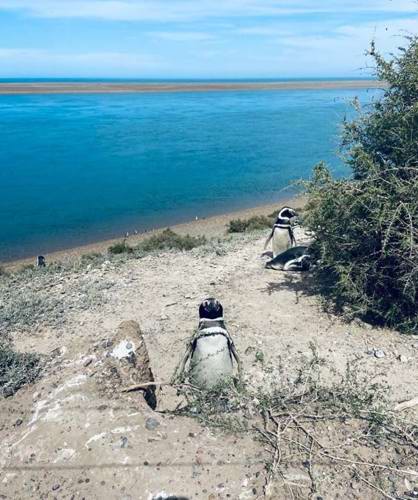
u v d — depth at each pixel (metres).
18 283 10.35
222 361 5.34
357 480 3.92
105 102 100.06
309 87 178.62
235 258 10.90
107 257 11.87
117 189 29.50
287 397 4.79
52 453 4.19
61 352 5.88
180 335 7.38
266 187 29.77
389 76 7.63
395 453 4.21
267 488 3.78
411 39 7.62
